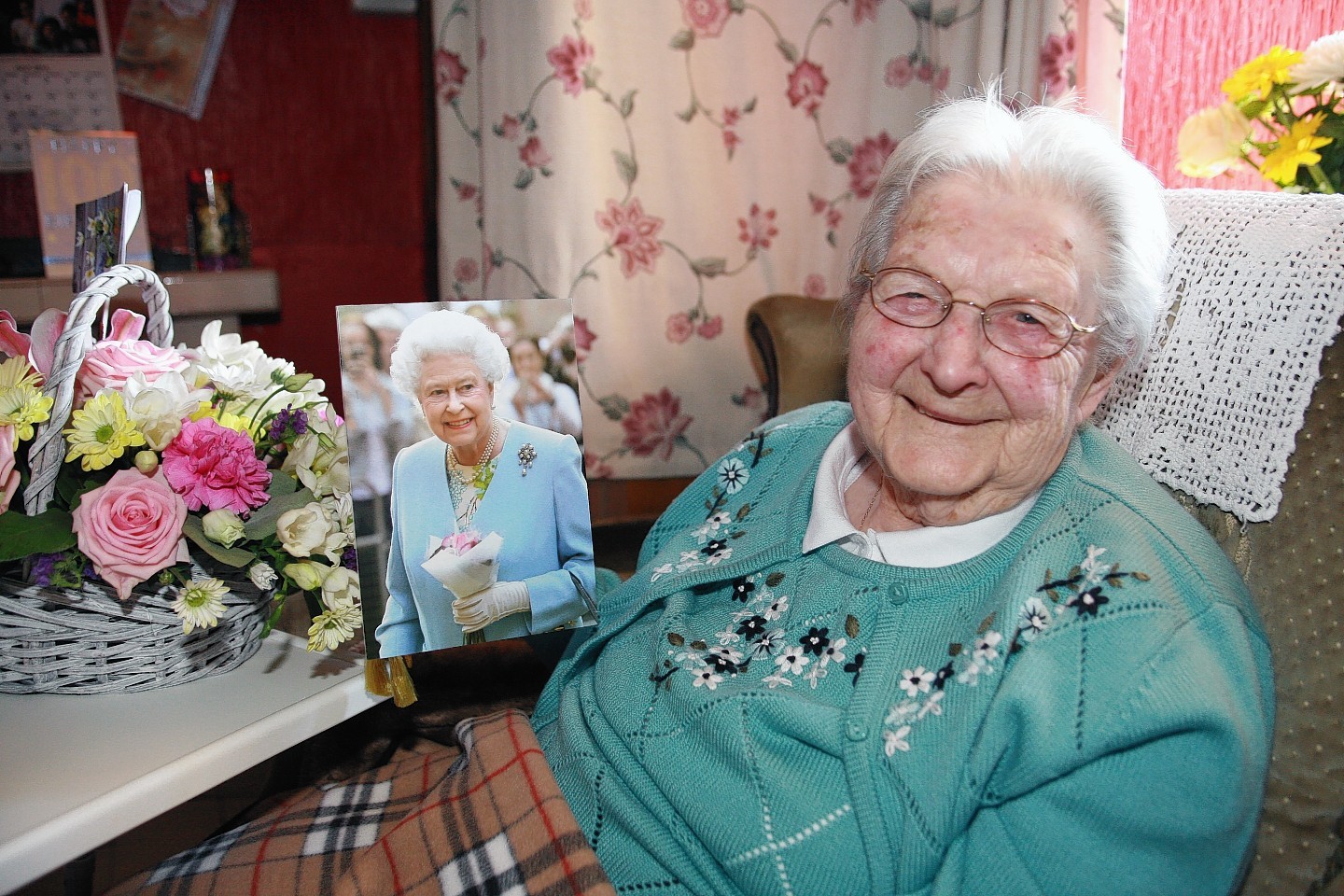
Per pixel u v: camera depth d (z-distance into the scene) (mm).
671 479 2160
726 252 2055
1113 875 642
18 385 773
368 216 2598
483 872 752
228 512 776
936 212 799
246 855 845
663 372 2078
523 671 1133
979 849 689
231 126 2461
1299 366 780
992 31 1598
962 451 798
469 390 791
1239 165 1393
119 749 723
